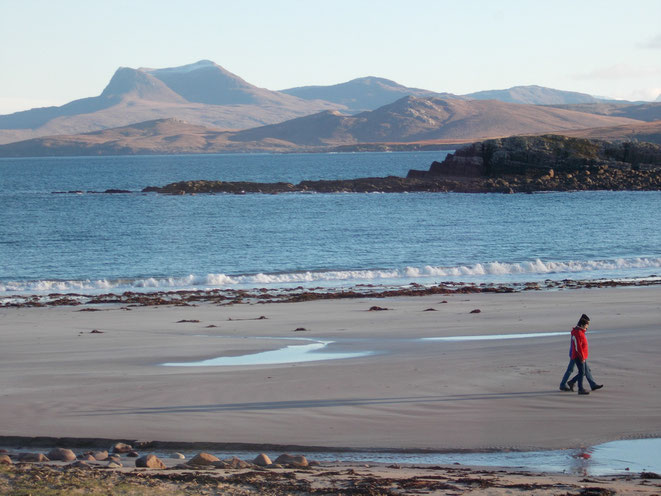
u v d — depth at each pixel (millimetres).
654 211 115500
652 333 33031
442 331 35875
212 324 39156
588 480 15219
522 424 20156
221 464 16281
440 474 15797
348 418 20891
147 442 18953
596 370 26141
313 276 60656
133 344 33250
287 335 35562
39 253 76625
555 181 163875
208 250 78188
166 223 105125
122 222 107062
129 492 13320
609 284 53281
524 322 38031
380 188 164125
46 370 27469
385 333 35656
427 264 67375
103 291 54656
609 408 21516
